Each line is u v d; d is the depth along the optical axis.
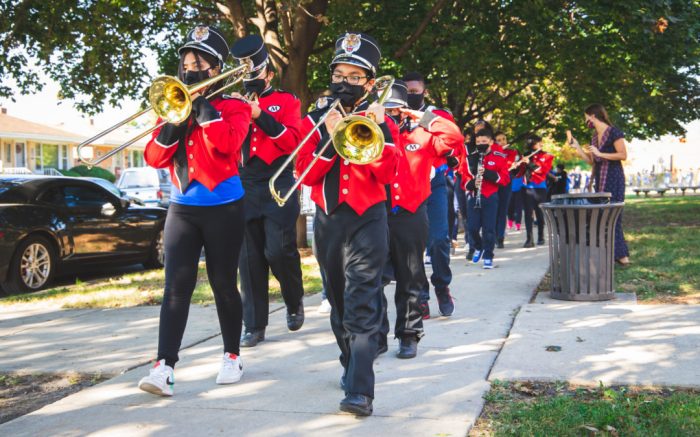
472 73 15.04
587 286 6.75
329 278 3.88
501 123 25.78
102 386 4.43
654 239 12.06
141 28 14.38
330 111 3.63
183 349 5.34
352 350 3.71
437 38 13.86
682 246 10.74
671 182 55.84
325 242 3.81
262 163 5.36
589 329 5.44
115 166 46.69
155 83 3.74
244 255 5.41
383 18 13.30
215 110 3.99
